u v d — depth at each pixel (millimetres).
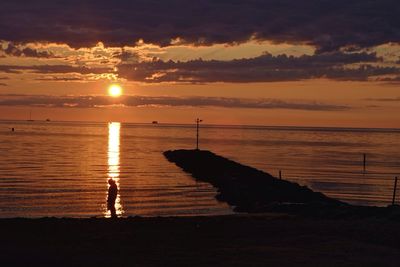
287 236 19719
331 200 41312
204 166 71625
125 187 49250
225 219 23625
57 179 54844
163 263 15438
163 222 22656
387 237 19344
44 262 15023
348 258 16109
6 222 22078
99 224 21984
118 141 163625
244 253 16812
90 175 60062
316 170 78750
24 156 89812
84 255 16281
